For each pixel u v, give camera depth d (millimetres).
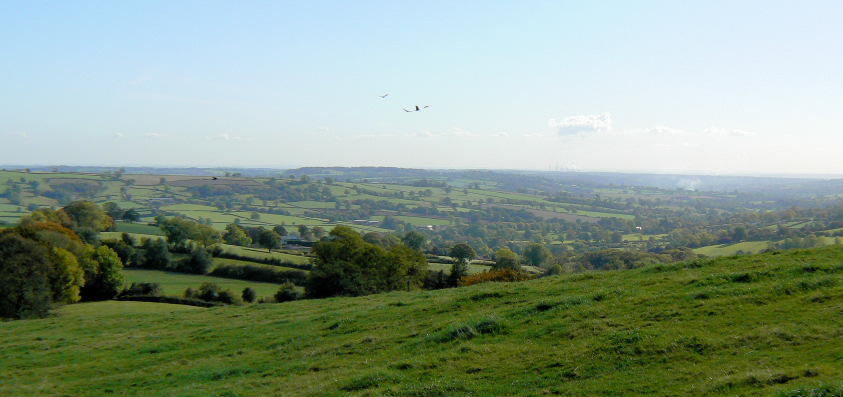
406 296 37031
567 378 17344
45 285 52469
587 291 27188
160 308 60000
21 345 31828
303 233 169875
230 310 39969
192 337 30516
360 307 33656
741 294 21641
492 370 19000
